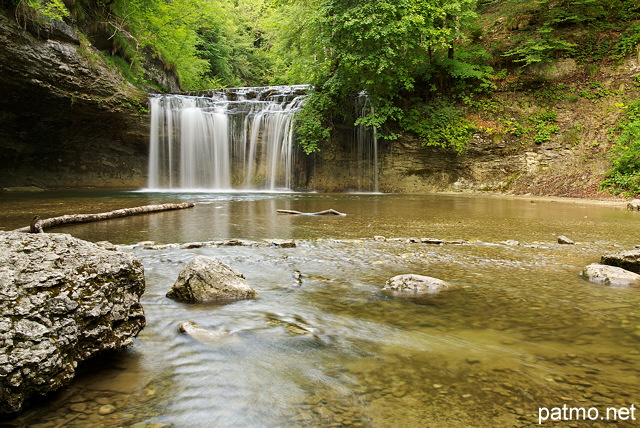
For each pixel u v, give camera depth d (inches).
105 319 94.9
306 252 220.1
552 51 818.8
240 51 1835.6
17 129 719.1
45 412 73.4
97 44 820.6
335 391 79.7
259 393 79.2
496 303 136.3
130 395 79.0
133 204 481.7
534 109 788.0
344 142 888.3
